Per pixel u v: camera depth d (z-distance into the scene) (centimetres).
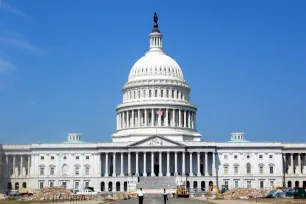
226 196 16150
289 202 12188
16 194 18662
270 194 15812
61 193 15838
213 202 12562
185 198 16050
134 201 13600
